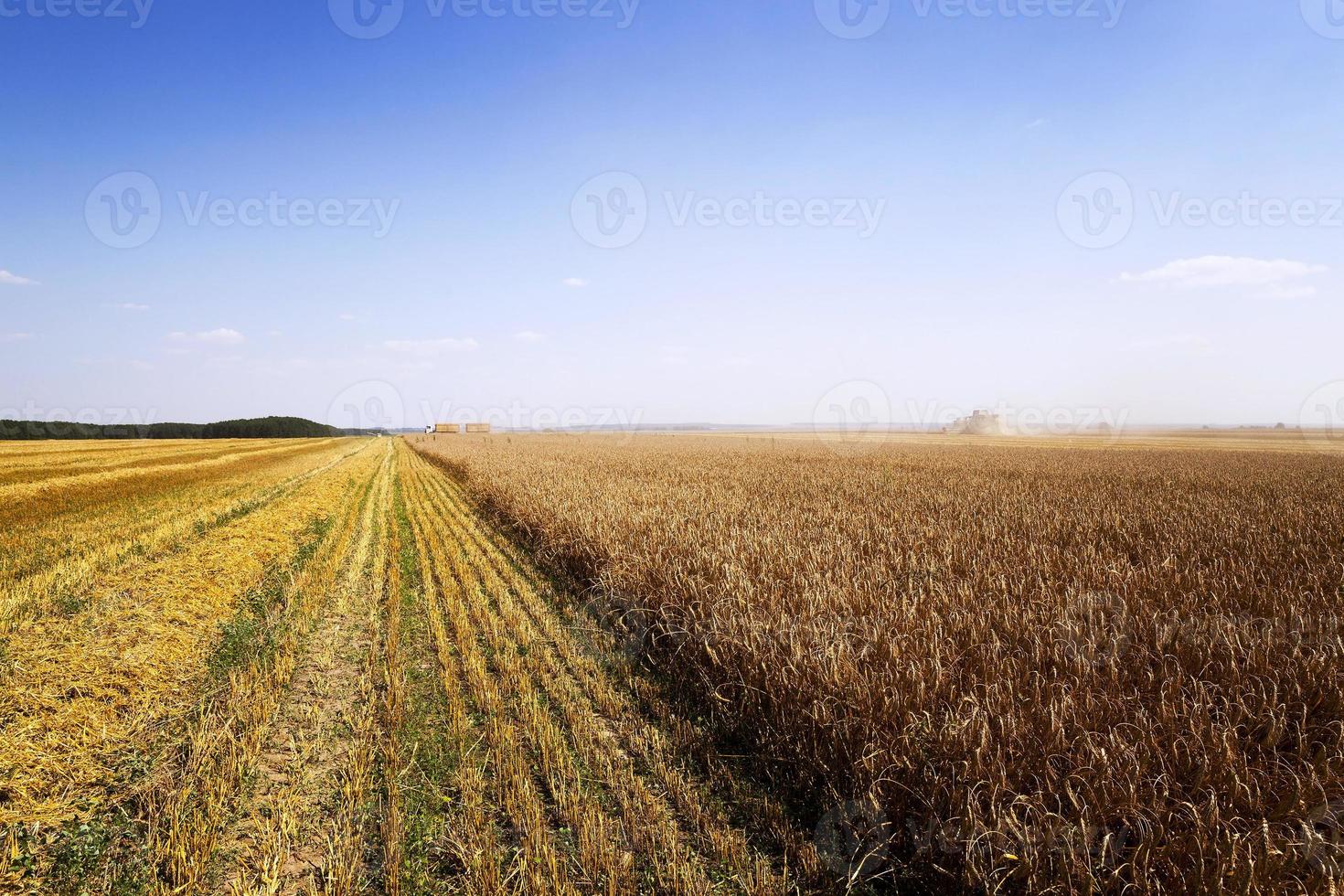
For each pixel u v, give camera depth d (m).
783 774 4.79
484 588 10.24
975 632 5.61
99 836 4.07
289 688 6.46
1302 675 4.74
